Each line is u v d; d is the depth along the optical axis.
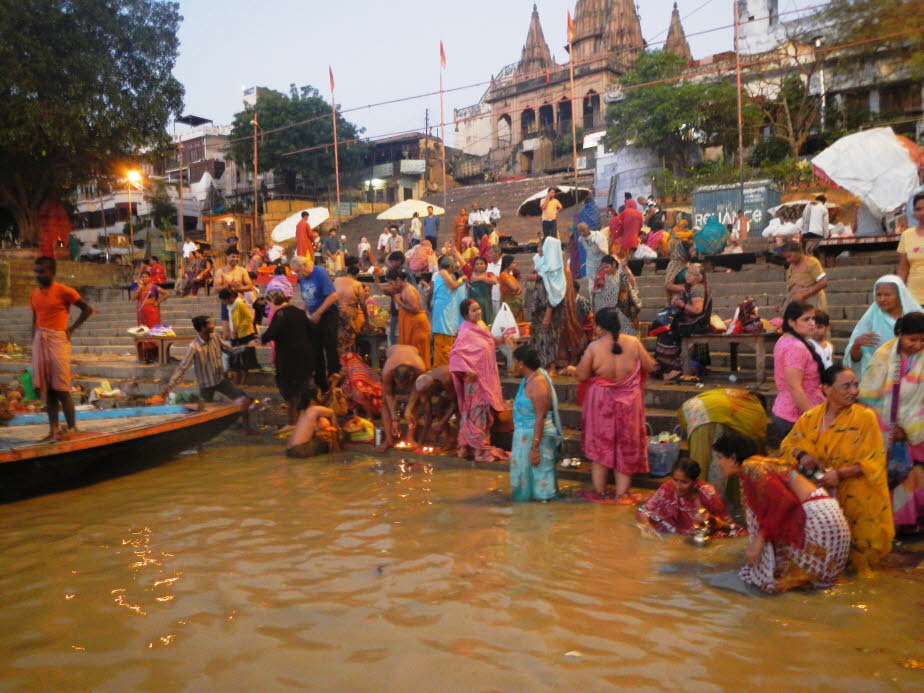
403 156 42.22
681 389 6.85
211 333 8.30
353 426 7.74
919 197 5.64
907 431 4.22
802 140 23.39
